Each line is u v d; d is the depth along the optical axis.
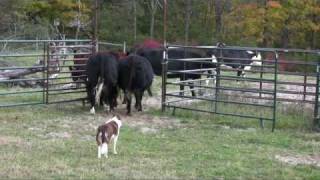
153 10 49.66
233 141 11.06
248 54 25.08
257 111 14.39
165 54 14.56
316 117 12.77
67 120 12.84
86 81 14.45
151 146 10.13
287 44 46.88
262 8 45.03
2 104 14.50
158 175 7.88
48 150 9.33
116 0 51.72
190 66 17.56
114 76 13.73
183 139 11.05
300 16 44.62
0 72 17.98
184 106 14.96
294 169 8.84
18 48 29.50
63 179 7.39
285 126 13.00
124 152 9.41
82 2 48.47
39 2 45.78
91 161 8.54
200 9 52.28
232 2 49.03
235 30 47.00
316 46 48.12
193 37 50.78
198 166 8.63
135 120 13.26
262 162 9.21
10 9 40.72
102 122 12.78
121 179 7.57
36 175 7.52
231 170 8.46
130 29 50.16
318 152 10.34
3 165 7.99
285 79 23.80
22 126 11.82
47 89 14.73
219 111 14.38
